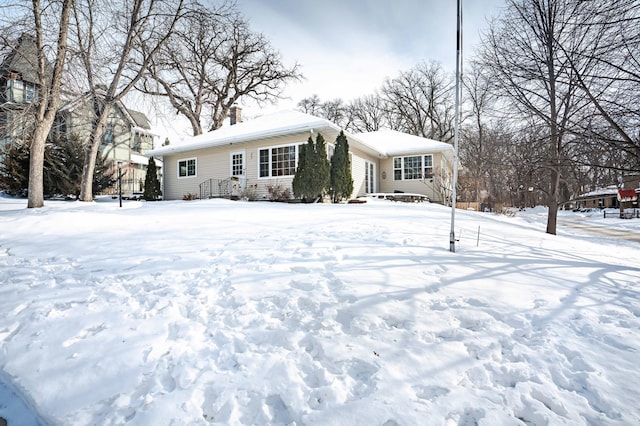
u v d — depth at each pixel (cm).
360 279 331
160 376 194
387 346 215
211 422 162
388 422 156
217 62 2269
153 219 695
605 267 413
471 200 1891
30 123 920
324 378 187
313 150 1123
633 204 2250
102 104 1116
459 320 254
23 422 168
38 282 347
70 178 1387
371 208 936
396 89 3347
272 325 245
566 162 607
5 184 1334
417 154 1709
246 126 1523
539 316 262
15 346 230
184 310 276
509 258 429
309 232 568
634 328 245
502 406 165
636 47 485
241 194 1363
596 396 173
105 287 329
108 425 160
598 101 529
